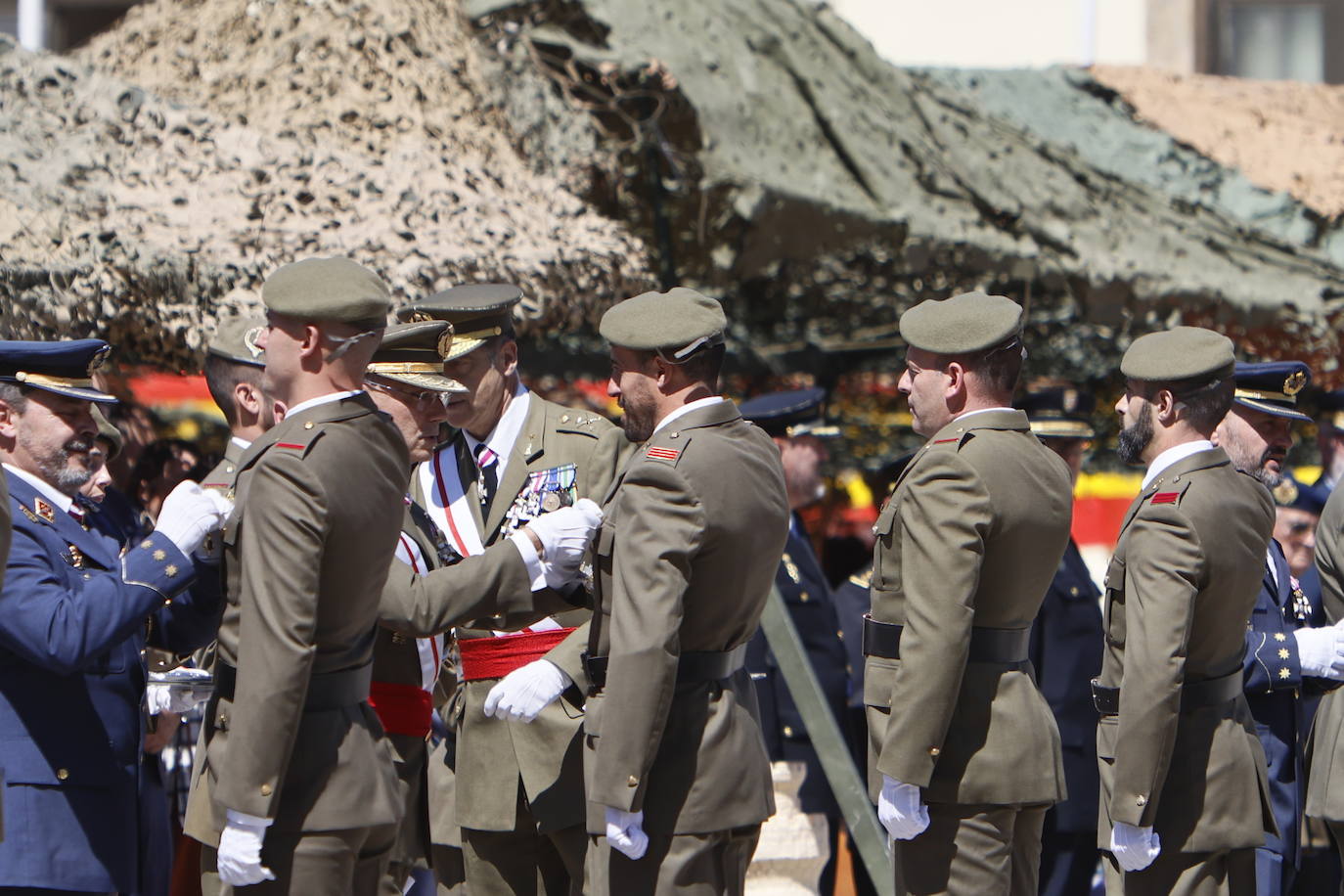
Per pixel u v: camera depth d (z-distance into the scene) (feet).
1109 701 54.08
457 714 55.57
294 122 70.90
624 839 45.91
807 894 75.92
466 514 55.36
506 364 56.03
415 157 69.87
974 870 50.62
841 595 78.84
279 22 75.61
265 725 41.57
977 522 49.34
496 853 54.24
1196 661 52.80
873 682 52.65
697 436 47.73
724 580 47.26
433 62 76.33
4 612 46.06
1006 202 88.58
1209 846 52.26
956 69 109.09
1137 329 89.71
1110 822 53.93
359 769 44.32
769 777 49.42
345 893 44.32
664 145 79.05
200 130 66.74
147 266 58.75
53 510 49.19
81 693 48.42
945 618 48.93
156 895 55.21
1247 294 89.71
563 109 78.95
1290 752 61.93
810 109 86.58
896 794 50.11
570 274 68.80
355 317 44.21
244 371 53.36
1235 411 62.18
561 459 55.52
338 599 43.78
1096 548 117.19
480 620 52.37
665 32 82.38
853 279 86.48
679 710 47.34
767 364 109.91
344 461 43.39
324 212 65.00
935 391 52.70
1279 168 106.42
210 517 47.98
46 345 49.26
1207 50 176.65
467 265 64.44
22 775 46.88
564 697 52.65
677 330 48.44
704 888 46.98
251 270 60.49
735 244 80.48
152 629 51.67
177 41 76.48
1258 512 53.57
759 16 90.02
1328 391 89.56
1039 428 76.28
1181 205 99.71
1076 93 110.63
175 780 65.41
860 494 114.42
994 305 52.65
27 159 61.67
